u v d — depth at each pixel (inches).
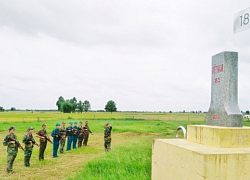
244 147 161.6
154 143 216.7
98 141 669.3
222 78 192.9
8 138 324.2
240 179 139.3
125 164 285.0
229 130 161.0
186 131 217.5
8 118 1902.1
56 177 295.9
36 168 346.0
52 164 372.2
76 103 3676.2
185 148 158.1
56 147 437.4
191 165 149.3
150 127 1030.4
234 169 138.8
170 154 180.4
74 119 1775.3
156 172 209.0
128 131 906.7
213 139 167.0
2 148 533.3
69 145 524.1
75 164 369.1
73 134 545.0
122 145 424.5
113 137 739.4
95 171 282.2
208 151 145.7
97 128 999.0
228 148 157.5
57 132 439.8
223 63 192.7
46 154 467.2
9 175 308.5
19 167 352.8
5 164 375.2
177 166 168.2
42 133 410.6
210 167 136.0
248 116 1373.0
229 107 186.4
